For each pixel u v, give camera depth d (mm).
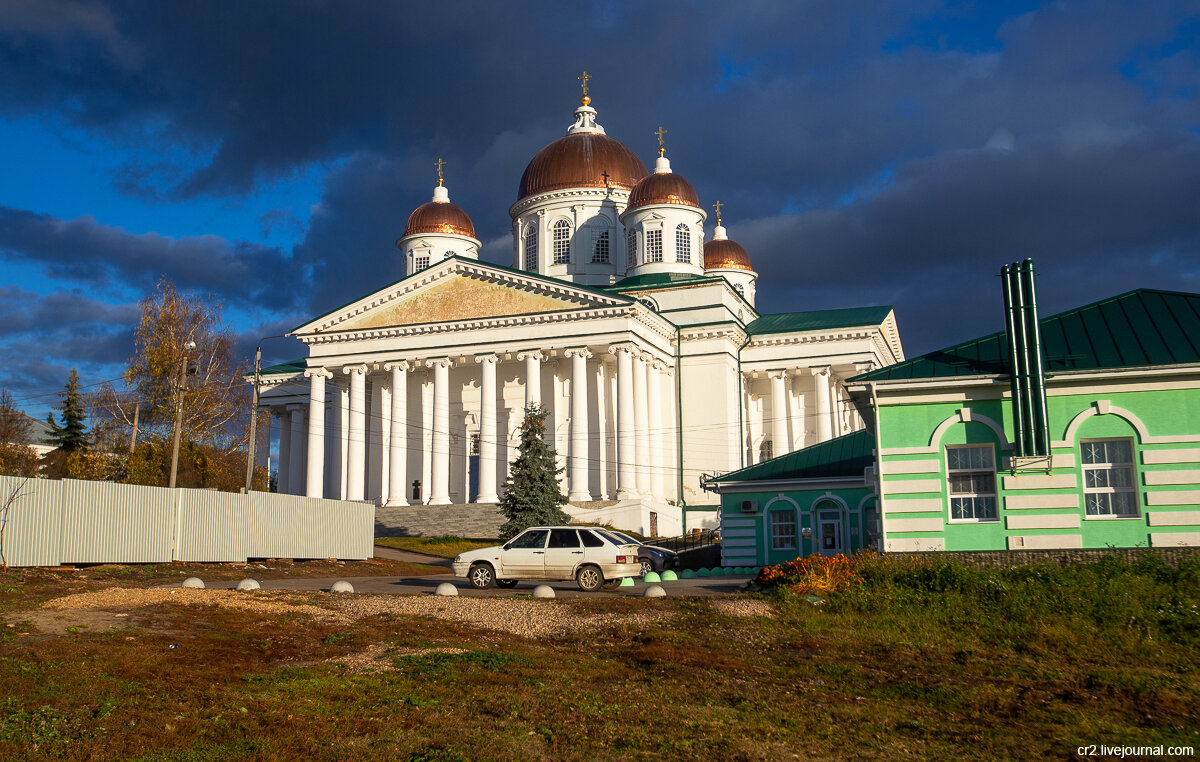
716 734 13938
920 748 13875
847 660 18797
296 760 12086
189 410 61531
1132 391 24281
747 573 38531
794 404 71812
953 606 21953
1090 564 23250
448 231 76125
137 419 63344
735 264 80625
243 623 19891
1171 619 20562
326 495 75188
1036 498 24609
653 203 71250
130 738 12242
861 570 24234
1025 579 22578
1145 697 16703
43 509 32656
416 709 14375
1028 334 24656
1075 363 24922
